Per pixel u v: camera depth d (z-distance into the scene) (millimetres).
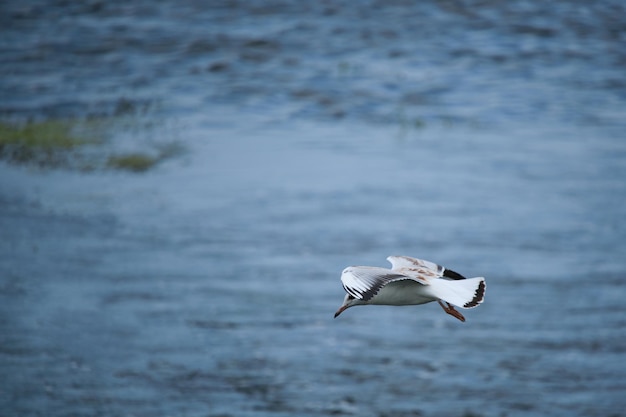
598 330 21203
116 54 50625
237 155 35562
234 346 20547
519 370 19547
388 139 38438
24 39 52750
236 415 17797
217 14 58125
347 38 54250
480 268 24656
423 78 47750
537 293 23141
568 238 26875
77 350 20047
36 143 35500
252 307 22469
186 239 26812
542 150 36500
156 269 24453
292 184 32125
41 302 22266
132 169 33312
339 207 29594
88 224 27688
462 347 20672
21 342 20250
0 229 26750
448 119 41594
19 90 44438
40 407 17828
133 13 58156
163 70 48219
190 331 21188
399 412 17938
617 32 55344
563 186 31734
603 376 19219
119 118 40188
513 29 55844
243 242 26547
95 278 23828
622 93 45625
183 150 35906
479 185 31906
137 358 19938
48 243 25875
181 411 17953
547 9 59406
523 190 31297
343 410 18016
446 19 57688
